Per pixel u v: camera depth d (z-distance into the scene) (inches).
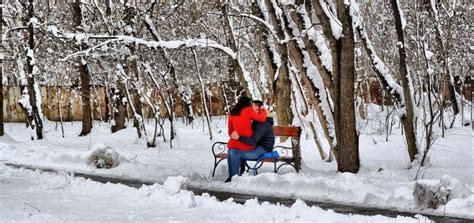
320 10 437.1
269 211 288.8
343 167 443.2
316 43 476.4
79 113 1428.4
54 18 972.6
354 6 526.3
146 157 620.1
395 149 636.1
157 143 787.4
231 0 756.6
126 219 272.1
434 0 701.9
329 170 488.1
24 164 565.3
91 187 381.7
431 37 757.3
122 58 756.6
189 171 478.6
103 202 329.1
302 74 492.4
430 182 317.1
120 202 328.5
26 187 387.2
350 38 434.6
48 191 371.6
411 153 507.2
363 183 366.3
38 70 989.2
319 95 485.4
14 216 268.8
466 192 309.3
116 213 290.4
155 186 355.6
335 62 443.5
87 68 995.9
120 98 1005.2
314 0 437.7
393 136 755.4
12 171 471.5
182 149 708.0
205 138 861.8
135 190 359.6
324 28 440.1
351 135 440.5
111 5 789.9
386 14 916.6
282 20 506.9
